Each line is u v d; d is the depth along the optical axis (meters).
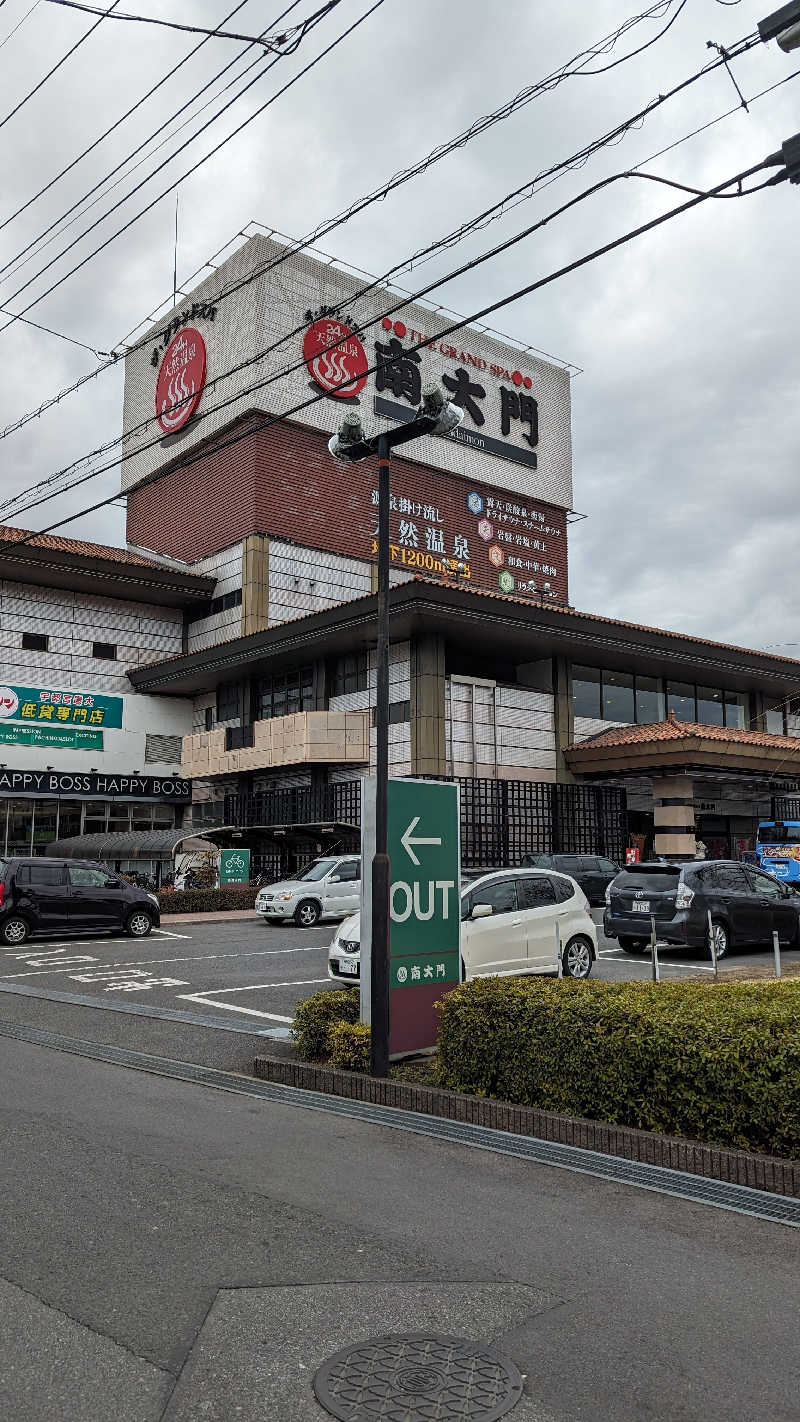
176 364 41.91
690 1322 3.97
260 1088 8.30
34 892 19.70
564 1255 4.68
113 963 16.84
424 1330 3.90
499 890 13.02
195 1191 5.58
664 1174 5.89
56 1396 3.41
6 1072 8.88
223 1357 3.68
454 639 31.94
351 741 32.09
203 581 38.19
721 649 36.19
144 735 38.69
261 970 15.98
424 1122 7.11
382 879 8.42
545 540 48.03
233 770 35.06
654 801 32.72
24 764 35.25
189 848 34.94
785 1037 5.98
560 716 34.50
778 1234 4.96
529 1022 7.17
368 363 41.25
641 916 16.14
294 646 32.62
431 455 43.38
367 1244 4.80
